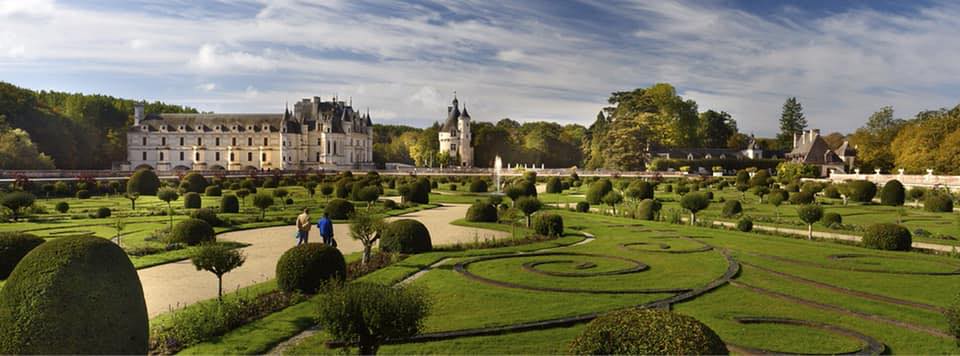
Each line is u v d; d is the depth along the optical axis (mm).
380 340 12133
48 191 64625
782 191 60656
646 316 9422
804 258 26359
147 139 158250
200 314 16047
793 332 15555
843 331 15578
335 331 12109
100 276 11188
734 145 166625
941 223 41750
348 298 12133
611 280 21688
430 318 16734
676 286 20625
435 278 22156
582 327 16094
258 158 160250
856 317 16906
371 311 11766
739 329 15781
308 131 162000
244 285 21688
